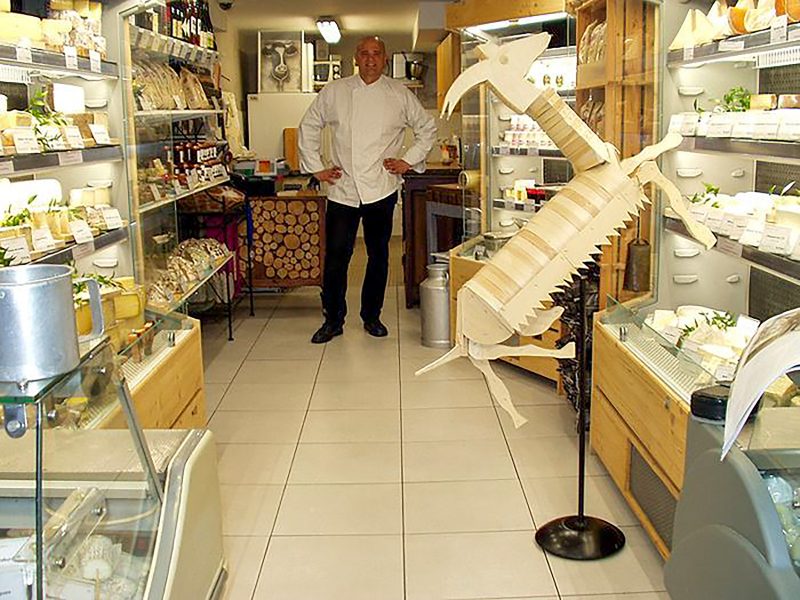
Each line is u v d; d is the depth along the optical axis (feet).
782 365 4.34
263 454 12.32
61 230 9.33
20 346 5.09
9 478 5.43
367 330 19.39
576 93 13.74
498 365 16.51
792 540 4.77
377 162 18.48
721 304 11.32
